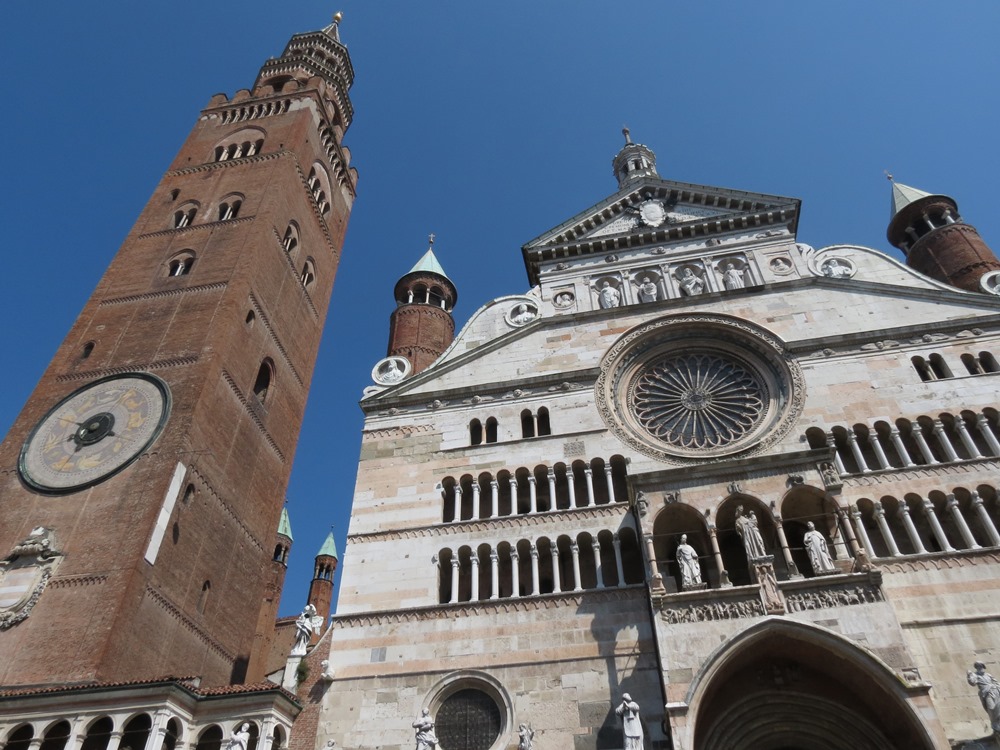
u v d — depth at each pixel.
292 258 56.03
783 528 32.41
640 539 31.53
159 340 44.16
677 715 25.81
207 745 31.19
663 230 46.28
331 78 74.75
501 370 41.50
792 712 28.89
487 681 30.31
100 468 37.75
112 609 31.89
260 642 70.62
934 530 31.00
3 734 28.56
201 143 62.25
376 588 33.94
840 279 40.75
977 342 36.75
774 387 37.91
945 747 24.02
